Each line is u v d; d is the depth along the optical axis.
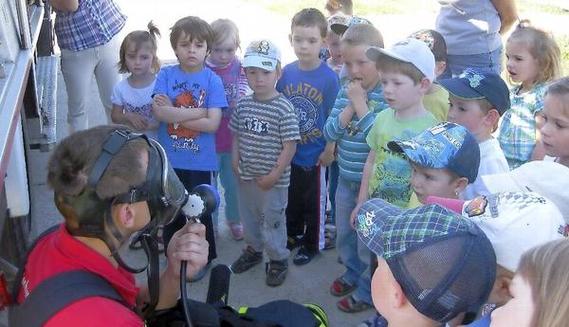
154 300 1.73
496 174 2.49
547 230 1.70
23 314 1.46
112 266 1.53
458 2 4.43
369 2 11.92
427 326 1.45
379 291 1.52
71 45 4.86
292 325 1.85
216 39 4.00
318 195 3.85
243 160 3.56
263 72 3.40
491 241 1.71
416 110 2.91
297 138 3.45
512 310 1.18
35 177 4.66
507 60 3.52
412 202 2.79
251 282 3.73
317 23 3.68
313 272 3.84
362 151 3.25
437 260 1.41
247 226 3.74
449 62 4.63
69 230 1.54
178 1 11.52
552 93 2.63
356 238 3.43
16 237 3.26
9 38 2.84
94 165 1.47
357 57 3.20
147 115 3.97
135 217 1.54
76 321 1.38
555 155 2.67
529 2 11.02
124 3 11.13
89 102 6.48
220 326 1.82
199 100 3.63
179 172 3.67
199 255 1.78
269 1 11.93
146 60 3.95
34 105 4.78
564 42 8.33
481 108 2.81
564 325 1.08
